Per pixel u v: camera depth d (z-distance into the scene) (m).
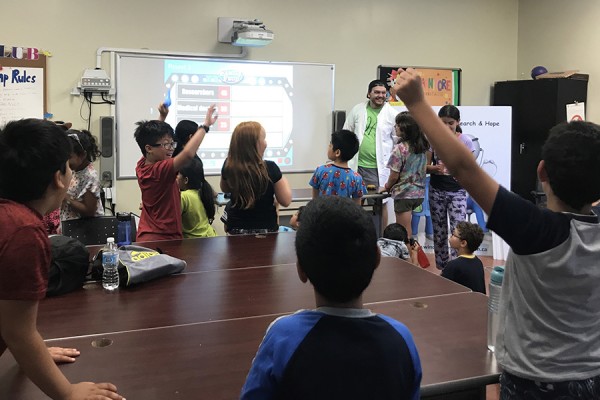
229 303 1.94
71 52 4.82
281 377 0.92
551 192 1.18
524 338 1.17
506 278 1.24
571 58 6.02
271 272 2.33
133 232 3.25
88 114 4.93
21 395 1.27
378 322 0.98
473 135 5.59
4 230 1.07
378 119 5.45
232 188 2.98
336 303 0.98
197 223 3.25
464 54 6.34
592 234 1.12
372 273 0.98
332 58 5.72
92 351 1.52
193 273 2.31
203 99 5.28
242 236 2.99
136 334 1.65
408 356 0.97
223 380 1.36
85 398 1.18
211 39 5.25
